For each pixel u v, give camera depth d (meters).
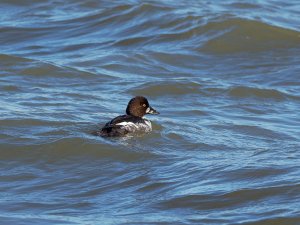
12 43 25.55
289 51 25.12
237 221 12.98
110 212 13.65
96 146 16.77
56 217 13.44
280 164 15.45
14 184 15.26
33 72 22.45
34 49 24.98
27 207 14.01
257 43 25.47
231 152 16.77
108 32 26.38
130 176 15.46
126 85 21.91
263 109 20.56
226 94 21.47
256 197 13.88
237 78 23.27
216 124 18.94
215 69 23.89
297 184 14.23
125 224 12.97
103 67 23.36
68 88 21.58
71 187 15.08
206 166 15.60
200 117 19.61
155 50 24.75
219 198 13.91
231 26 26.05
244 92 21.59
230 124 18.98
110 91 21.44
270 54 24.94
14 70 22.48
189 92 21.52
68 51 24.80
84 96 20.72
